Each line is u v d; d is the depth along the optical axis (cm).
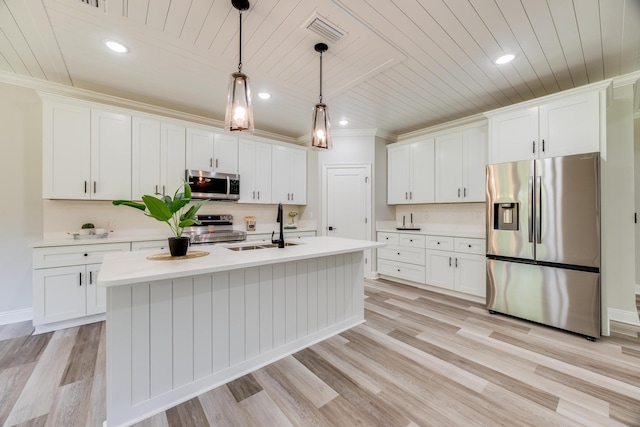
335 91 309
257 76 275
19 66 256
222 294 180
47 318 250
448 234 362
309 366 198
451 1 177
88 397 163
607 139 276
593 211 233
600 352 214
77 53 235
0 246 271
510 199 279
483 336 243
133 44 223
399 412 152
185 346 165
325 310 245
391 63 250
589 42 218
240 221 428
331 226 460
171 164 336
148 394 152
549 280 256
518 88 300
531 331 253
